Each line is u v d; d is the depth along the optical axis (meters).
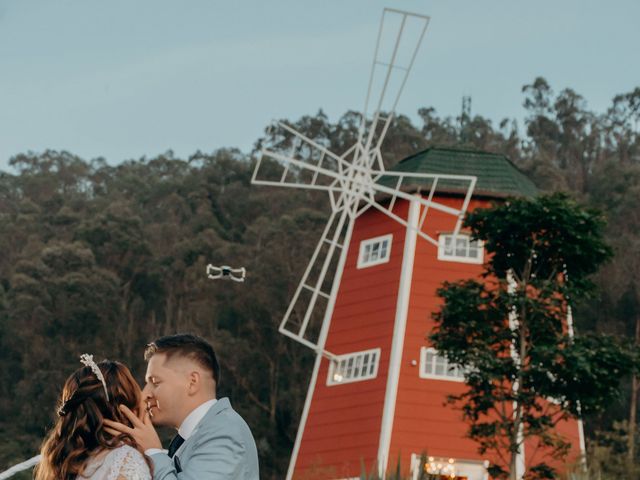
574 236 27.16
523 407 28.02
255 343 67.88
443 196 38.91
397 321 36.88
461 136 93.62
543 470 26.72
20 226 80.44
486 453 34.53
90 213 86.00
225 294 69.44
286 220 71.12
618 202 71.88
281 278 68.38
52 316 67.06
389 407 35.47
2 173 98.06
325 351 37.91
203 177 83.50
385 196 39.50
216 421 5.77
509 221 27.42
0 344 67.44
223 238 78.44
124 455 5.36
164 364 5.86
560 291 27.17
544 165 76.12
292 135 90.38
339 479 35.69
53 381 63.22
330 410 37.19
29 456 59.41
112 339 68.19
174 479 5.40
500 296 27.23
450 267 37.88
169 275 71.94
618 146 91.88
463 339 27.72
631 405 53.41
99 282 68.25
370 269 38.91
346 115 91.25
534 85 97.69
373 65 38.03
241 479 5.68
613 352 26.52
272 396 64.31
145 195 90.25
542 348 26.22
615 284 61.50
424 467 17.20
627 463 28.20
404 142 88.50
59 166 103.62
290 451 62.78
